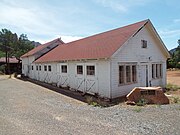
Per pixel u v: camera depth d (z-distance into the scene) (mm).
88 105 11133
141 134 6324
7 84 23516
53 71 21781
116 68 13242
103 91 13336
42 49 29844
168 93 15000
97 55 13688
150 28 16297
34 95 14977
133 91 11539
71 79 17484
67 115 8836
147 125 7188
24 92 16625
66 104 11438
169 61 49844
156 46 17609
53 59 20734
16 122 7906
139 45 15430
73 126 7250
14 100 12844
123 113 9023
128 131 6625
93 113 9164
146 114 8742
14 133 6680
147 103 11109
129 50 14359
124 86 13820
